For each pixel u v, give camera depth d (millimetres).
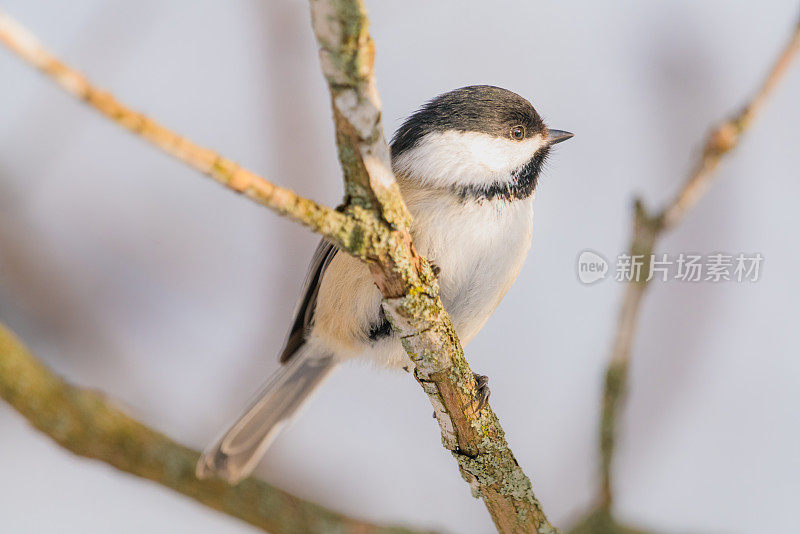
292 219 3293
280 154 7008
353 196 3549
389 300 3963
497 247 5730
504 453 4477
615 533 5625
